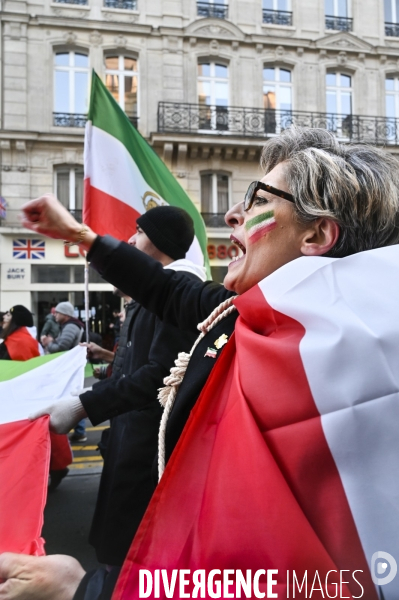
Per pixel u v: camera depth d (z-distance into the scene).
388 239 0.89
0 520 1.12
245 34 13.60
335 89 14.36
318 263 0.79
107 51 13.21
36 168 12.94
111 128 3.17
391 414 0.66
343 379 0.68
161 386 1.58
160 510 0.77
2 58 12.62
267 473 0.67
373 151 0.94
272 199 0.93
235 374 0.82
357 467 0.66
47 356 2.56
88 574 0.83
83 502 3.62
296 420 0.70
